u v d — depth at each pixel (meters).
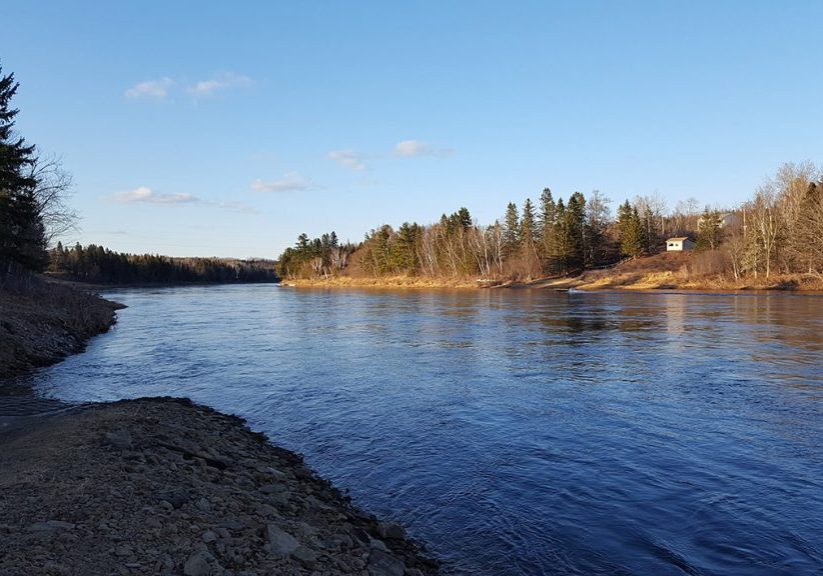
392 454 11.01
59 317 30.78
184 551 5.52
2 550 5.09
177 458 9.12
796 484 9.00
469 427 12.70
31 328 25.12
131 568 5.02
